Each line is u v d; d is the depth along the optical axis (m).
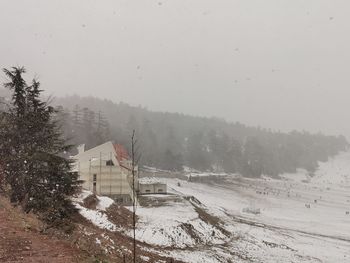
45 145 24.28
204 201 82.81
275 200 112.00
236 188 128.62
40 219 20.09
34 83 24.62
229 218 63.38
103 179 61.44
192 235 43.31
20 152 23.25
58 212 23.03
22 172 22.33
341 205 114.81
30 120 23.92
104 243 24.17
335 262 42.81
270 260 39.72
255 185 143.50
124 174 62.25
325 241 55.34
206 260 34.88
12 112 24.22
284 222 71.50
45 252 14.20
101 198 45.66
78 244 18.02
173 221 44.81
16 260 12.88
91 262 14.62
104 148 65.12
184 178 128.88
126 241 31.88
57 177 23.95
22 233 15.83
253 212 79.06
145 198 64.94
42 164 23.23
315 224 73.00
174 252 35.56
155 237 38.53
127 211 45.75
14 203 20.64
